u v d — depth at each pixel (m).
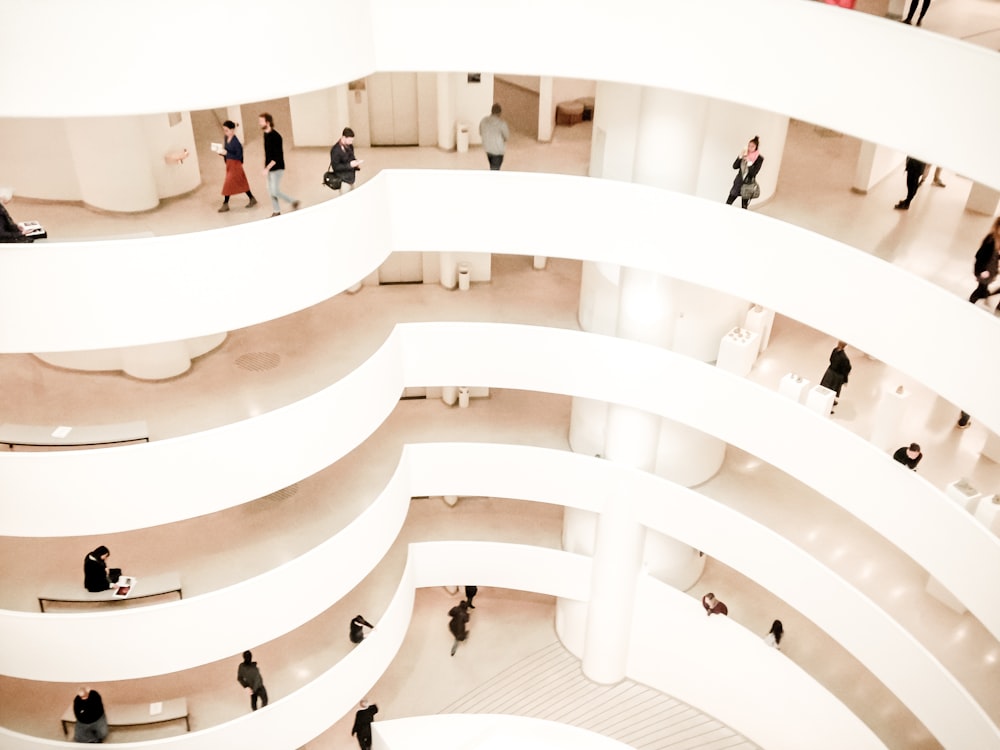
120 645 15.98
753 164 15.04
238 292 14.14
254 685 17.55
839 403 17.64
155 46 12.16
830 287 14.48
